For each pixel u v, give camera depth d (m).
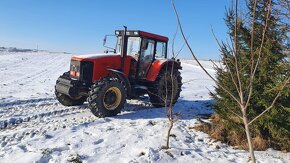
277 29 5.10
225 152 5.45
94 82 7.62
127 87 7.97
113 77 8.12
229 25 5.36
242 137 5.92
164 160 4.85
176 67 9.56
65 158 4.73
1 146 5.25
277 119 5.41
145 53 8.95
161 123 6.93
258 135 5.78
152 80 8.74
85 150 5.14
